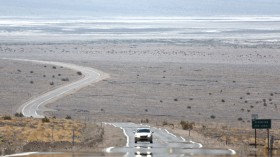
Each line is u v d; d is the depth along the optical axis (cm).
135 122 16262
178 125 14638
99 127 12838
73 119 16662
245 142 9981
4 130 11012
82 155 7188
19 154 7144
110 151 7750
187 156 7306
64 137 10256
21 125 12725
